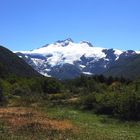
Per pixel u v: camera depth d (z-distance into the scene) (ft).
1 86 258.37
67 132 104.01
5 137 88.17
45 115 153.58
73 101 221.46
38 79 336.90
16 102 233.35
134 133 119.24
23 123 118.21
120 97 171.53
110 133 113.91
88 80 372.99
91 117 164.25
